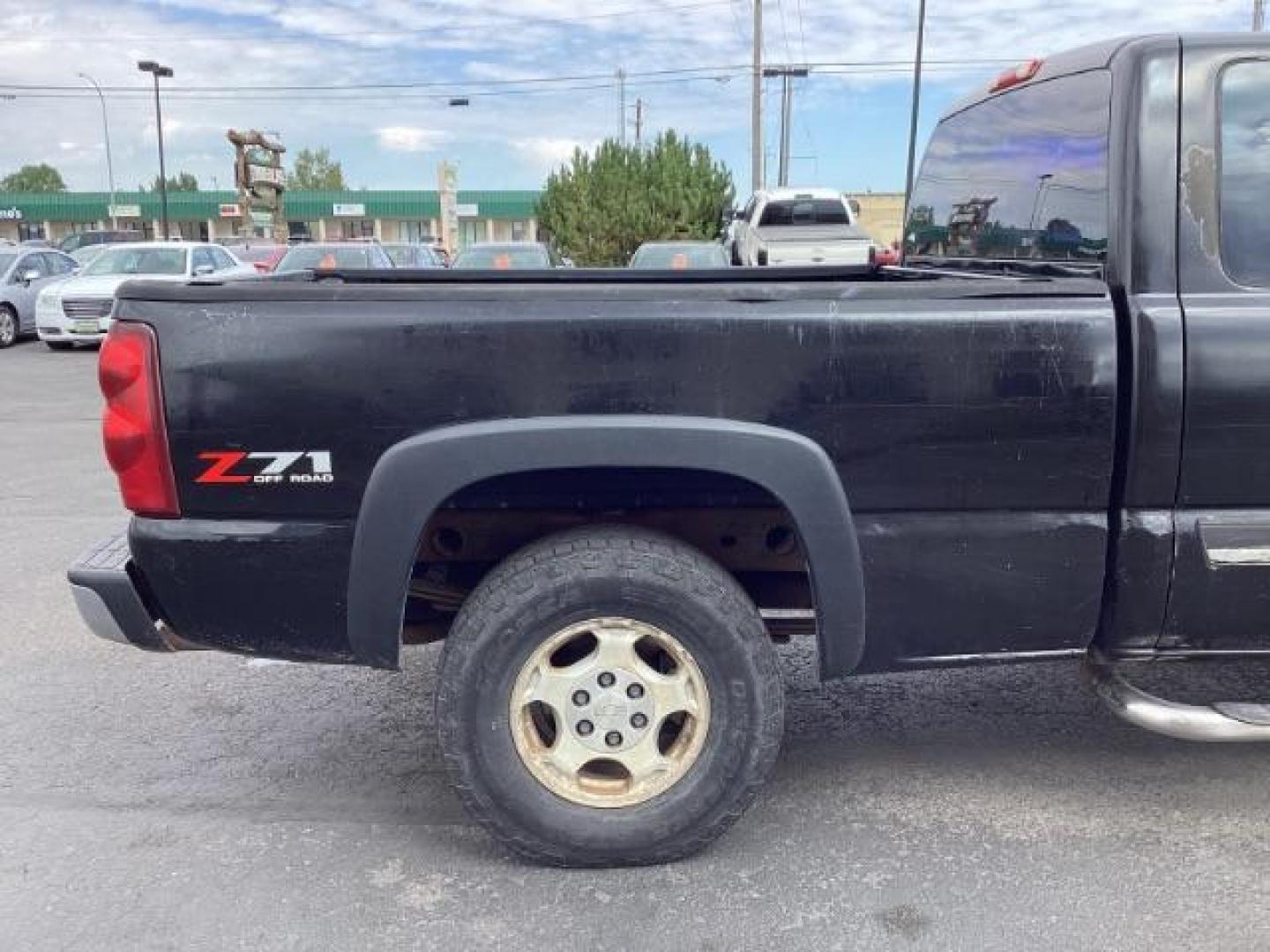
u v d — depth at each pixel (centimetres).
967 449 283
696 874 306
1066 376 280
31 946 277
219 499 284
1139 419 281
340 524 286
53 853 320
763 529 331
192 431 280
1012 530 289
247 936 281
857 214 2603
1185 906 288
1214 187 285
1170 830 326
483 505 309
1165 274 284
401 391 279
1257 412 282
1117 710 305
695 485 306
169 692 436
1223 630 297
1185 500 287
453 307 279
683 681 297
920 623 296
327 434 280
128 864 314
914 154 2495
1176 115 286
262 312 278
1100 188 303
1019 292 281
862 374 279
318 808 346
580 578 286
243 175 3859
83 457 916
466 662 288
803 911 289
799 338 279
